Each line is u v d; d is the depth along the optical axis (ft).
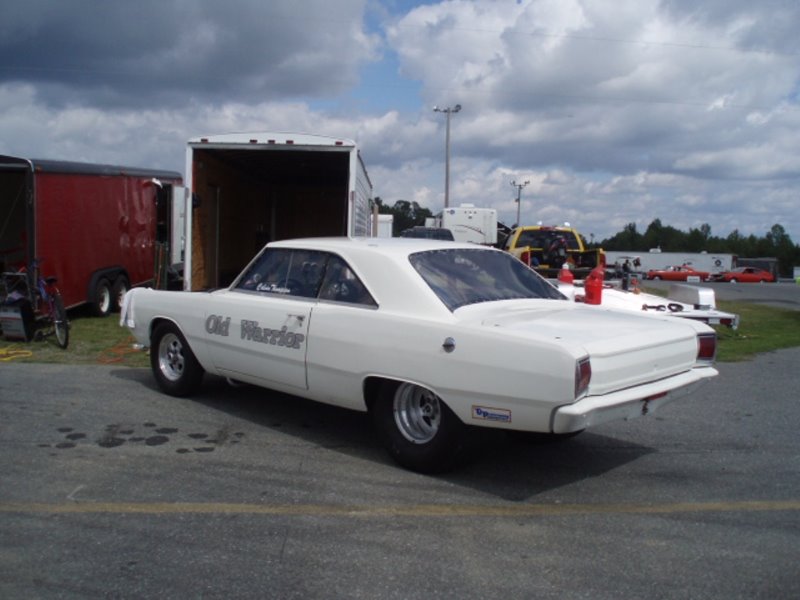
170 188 53.11
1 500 14.69
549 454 18.53
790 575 12.03
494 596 11.22
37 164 35.58
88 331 37.37
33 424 20.12
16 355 30.58
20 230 39.65
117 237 44.68
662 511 14.83
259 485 15.84
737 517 14.55
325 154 38.17
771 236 375.66
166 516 14.07
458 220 87.35
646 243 386.52
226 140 33.91
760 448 19.29
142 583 11.43
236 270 47.01
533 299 18.40
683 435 20.45
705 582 11.76
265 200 54.39
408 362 15.94
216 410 21.98
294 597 11.10
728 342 38.60
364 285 17.46
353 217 34.40
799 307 62.44
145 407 22.13
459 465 16.66
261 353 19.36
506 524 14.02
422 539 13.26
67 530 13.34
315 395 18.35
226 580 11.59
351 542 13.07
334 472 16.79
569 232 50.11
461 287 17.30
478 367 14.87
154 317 23.26
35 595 11.00
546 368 13.94
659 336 16.06
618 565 12.33
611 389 14.76
